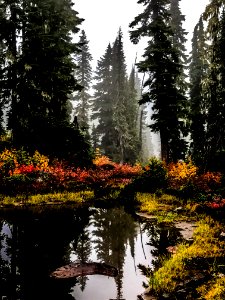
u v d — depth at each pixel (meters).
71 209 14.63
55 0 25.55
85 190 18.44
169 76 23.89
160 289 6.30
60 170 18.09
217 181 16.84
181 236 10.13
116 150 43.16
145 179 18.14
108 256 8.58
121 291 6.47
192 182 17.17
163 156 24.02
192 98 32.50
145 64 23.72
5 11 21.22
